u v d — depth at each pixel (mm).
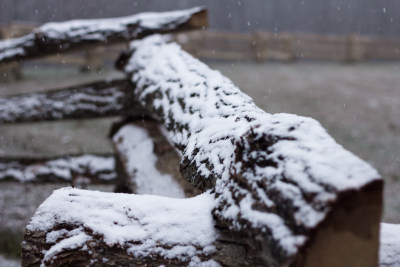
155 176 2660
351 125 8297
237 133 1475
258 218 1142
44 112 3516
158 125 3344
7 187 5180
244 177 1252
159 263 1345
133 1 33531
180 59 2787
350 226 1017
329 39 16891
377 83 12094
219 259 1323
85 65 11523
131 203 1454
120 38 3279
